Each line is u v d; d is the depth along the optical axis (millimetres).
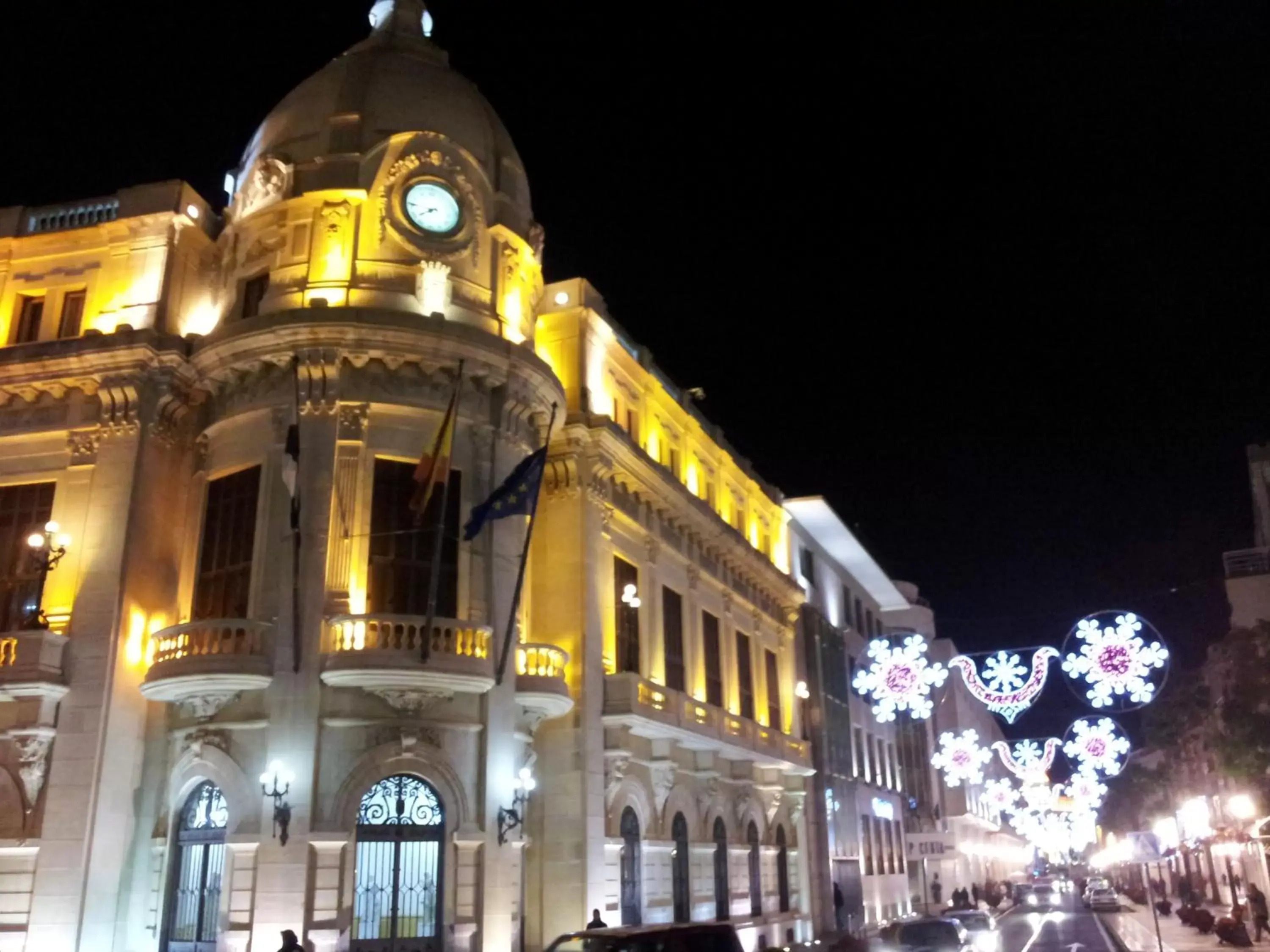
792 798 41875
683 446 36938
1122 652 20766
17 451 25750
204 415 26016
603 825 26844
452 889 21984
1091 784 28469
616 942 14391
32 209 28125
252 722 22125
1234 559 41062
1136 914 56031
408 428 24453
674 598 34469
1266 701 32844
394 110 27078
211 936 21609
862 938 23953
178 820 22875
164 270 26297
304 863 20859
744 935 34500
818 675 46375
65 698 23203
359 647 22016
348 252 25391
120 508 24328
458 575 24062
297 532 22406
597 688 27641
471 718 23188
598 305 31031
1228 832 44938
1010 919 54750
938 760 34562
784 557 46500
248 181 27141
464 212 26500
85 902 21750
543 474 27984
